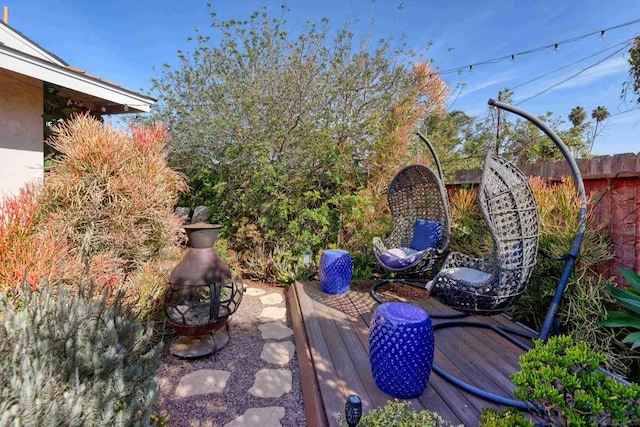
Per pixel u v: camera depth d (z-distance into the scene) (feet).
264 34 21.30
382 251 13.56
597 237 9.34
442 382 7.25
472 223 13.60
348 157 17.97
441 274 8.76
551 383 4.29
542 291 9.80
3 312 6.35
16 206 9.29
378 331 6.82
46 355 5.05
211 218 19.44
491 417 4.72
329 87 19.57
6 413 3.82
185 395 7.88
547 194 10.55
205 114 20.07
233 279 11.21
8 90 12.16
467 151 27.84
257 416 7.20
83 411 4.47
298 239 17.03
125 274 11.06
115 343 5.85
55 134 13.96
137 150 12.50
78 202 10.93
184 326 9.18
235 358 9.62
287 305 14.08
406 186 14.87
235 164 18.67
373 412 5.25
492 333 9.75
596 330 8.44
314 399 6.89
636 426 3.86
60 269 8.80
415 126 21.12
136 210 11.60
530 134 25.02
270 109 18.60
